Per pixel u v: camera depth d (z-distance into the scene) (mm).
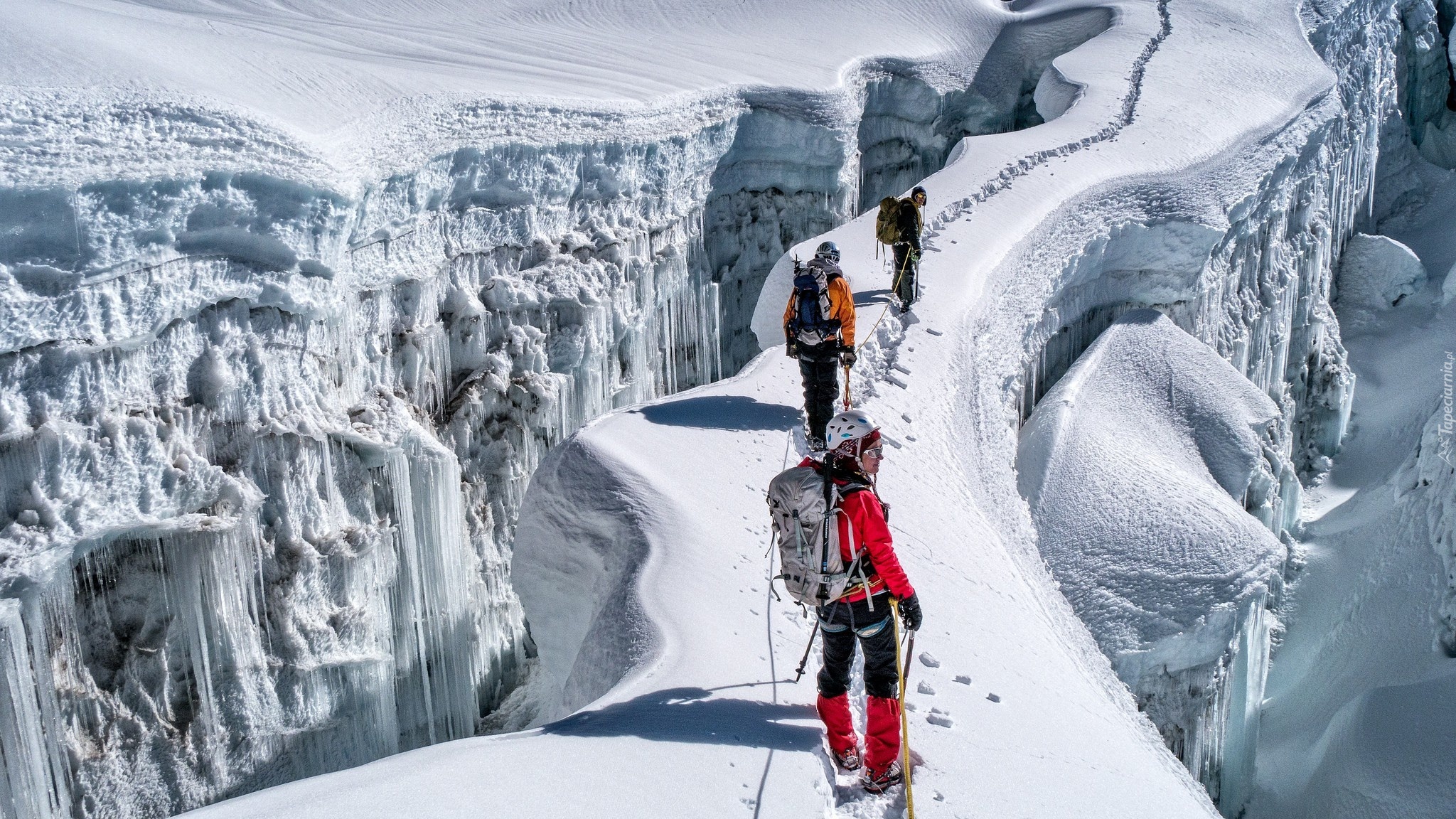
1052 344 16250
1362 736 13570
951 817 3920
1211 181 18500
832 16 25391
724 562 5574
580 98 12375
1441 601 15703
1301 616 18906
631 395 13602
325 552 8070
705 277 15953
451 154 9859
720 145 15844
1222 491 15727
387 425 8828
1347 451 25406
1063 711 5383
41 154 6055
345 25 16953
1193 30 27047
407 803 3045
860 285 11930
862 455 3945
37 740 6016
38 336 6062
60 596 6250
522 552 6543
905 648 5242
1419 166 35750
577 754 3549
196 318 7168
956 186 15555
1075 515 13461
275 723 7656
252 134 7441
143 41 8602
